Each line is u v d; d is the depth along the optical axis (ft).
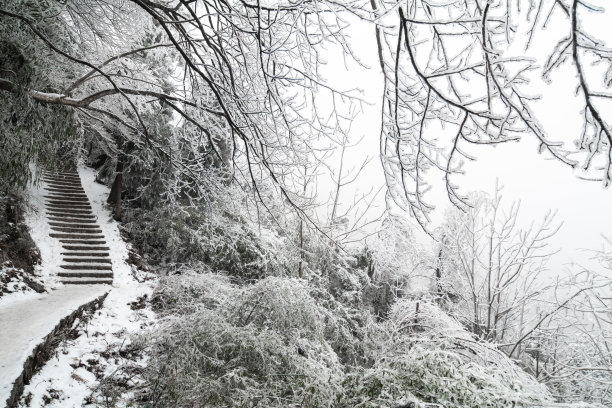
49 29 18.76
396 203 9.83
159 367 14.99
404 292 33.94
